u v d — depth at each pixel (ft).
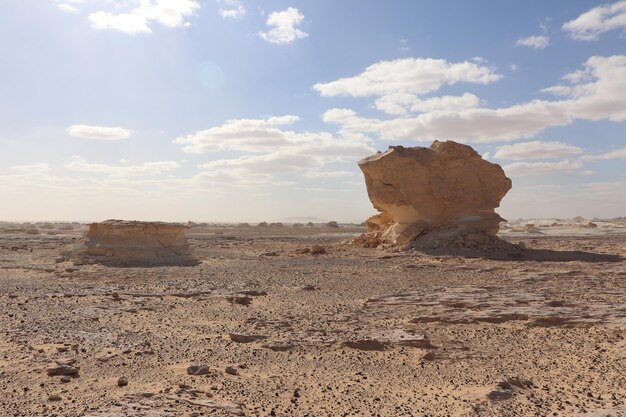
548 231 211.82
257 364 31.01
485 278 69.00
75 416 21.15
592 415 21.48
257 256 103.81
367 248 118.32
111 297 53.47
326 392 25.99
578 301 49.11
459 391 26.25
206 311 47.37
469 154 112.57
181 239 97.81
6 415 21.53
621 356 31.78
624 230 211.82
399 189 113.70
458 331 39.73
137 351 32.55
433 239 107.76
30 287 60.64
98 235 91.76
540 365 30.89
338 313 46.47
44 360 29.91
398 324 41.91
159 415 21.04
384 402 24.59
